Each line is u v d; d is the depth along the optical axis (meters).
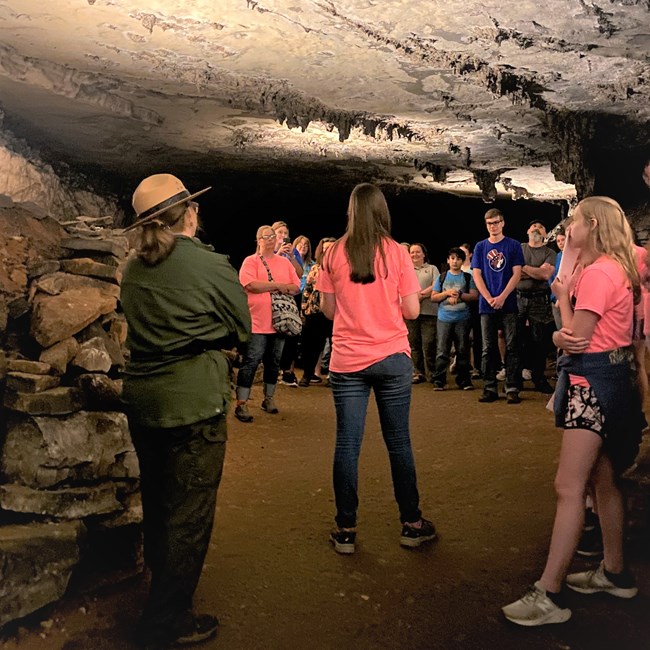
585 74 5.69
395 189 12.05
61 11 4.49
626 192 7.54
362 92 6.30
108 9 4.44
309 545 3.38
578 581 2.89
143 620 2.54
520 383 6.53
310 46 5.12
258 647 2.54
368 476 4.40
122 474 3.00
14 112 6.70
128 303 2.62
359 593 2.92
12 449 2.87
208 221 14.47
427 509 3.83
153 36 4.94
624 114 6.80
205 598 2.87
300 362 9.60
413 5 4.39
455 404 6.58
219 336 2.61
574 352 2.69
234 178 10.98
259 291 5.79
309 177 10.90
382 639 2.59
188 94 6.36
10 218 3.79
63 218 8.59
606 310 2.67
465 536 3.47
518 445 4.98
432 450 4.94
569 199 11.64
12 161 7.17
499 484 4.17
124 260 4.11
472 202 13.55
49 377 2.97
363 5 4.39
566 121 6.96
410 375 3.31
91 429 2.97
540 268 6.60
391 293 3.24
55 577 2.64
